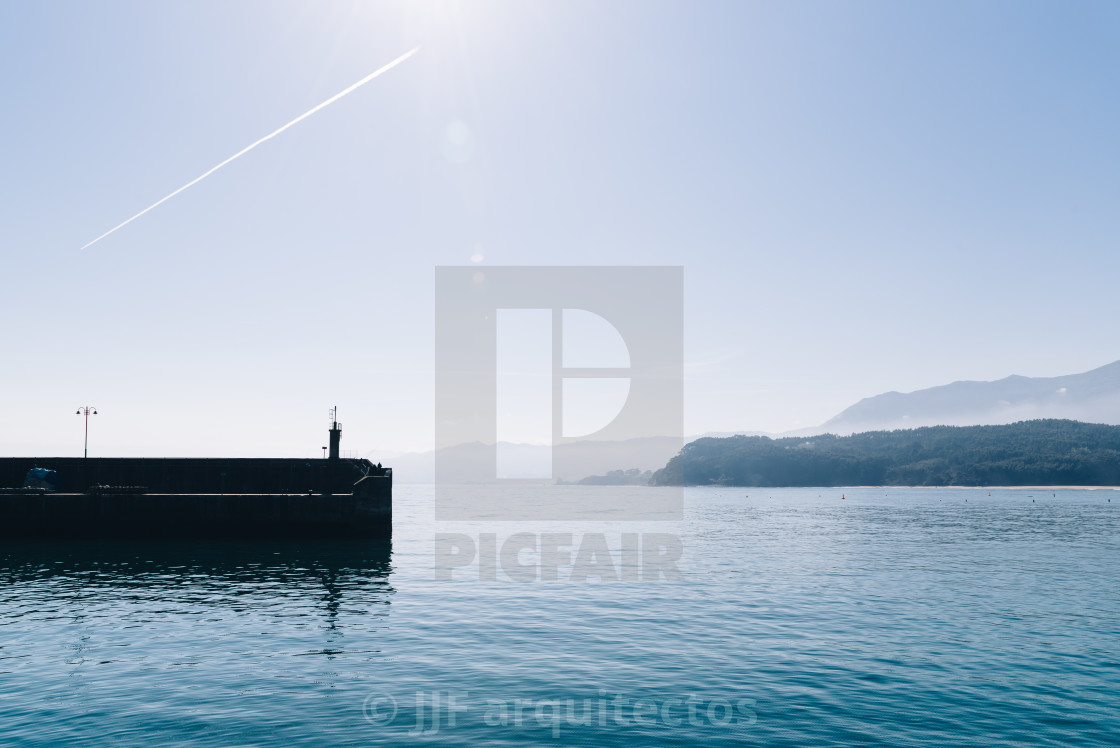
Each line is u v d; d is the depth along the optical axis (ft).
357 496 208.54
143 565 163.63
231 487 237.86
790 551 210.18
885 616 109.91
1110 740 60.08
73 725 61.67
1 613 110.22
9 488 216.95
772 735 60.85
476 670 79.05
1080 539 256.73
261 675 76.64
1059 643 92.79
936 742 59.52
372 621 104.63
